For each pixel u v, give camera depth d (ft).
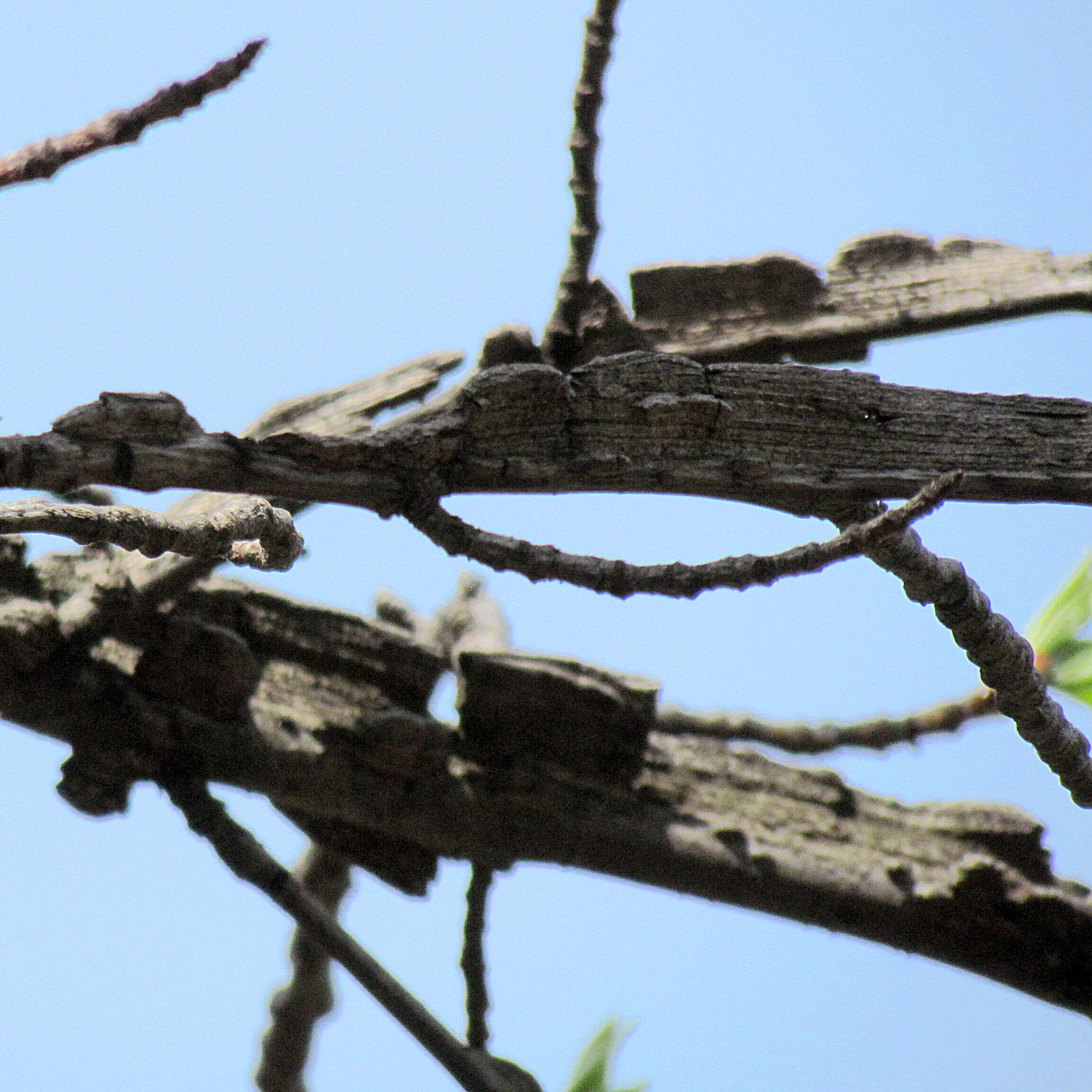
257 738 7.64
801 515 7.43
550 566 7.32
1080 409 7.45
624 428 7.38
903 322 7.64
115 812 7.63
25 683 7.60
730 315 7.64
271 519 7.33
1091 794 7.46
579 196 7.54
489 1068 7.62
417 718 7.66
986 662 7.41
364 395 7.61
